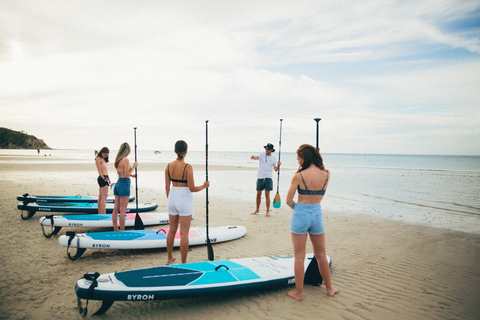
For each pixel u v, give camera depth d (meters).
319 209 3.13
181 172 3.95
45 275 3.82
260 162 7.84
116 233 4.90
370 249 5.13
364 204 9.84
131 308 3.06
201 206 9.16
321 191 3.10
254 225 6.79
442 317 2.93
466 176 20.61
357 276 3.93
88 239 4.38
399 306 3.13
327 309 3.05
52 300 3.15
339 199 10.86
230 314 2.96
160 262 4.35
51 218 5.36
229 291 3.12
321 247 3.25
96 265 4.20
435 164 47.78
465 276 3.96
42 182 13.95
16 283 3.55
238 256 4.72
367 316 2.92
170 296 2.90
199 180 17.50
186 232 4.01
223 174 22.06
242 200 10.36
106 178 6.47
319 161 3.12
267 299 3.27
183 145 3.95
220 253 4.86
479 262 4.50
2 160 34.50
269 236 5.89
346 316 2.92
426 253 4.93
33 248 4.89
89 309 3.01
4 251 4.71
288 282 3.47
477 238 5.87
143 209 7.72
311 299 3.27
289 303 3.18
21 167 23.77
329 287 3.34
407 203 10.04
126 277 3.11
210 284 3.08
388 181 17.19
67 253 4.40
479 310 3.07
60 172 20.09
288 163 48.00
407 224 7.06
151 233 5.04
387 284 3.68
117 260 4.43
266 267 3.72
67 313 2.90
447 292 3.47
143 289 2.85
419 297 3.34
